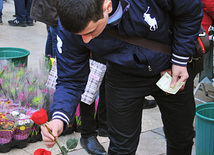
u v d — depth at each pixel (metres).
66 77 1.77
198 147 2.62
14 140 2.75
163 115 1.98
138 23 1.55
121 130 1.87
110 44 1.62
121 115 1.84
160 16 1.58
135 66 1.68
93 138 2.85
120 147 1.91
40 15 2.95
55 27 3.15
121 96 1.81
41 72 3.15
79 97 1.77
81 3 1.26
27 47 5.64
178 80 1.74
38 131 2.89
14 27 6.98
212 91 4.11
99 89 2.89
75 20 1.27
